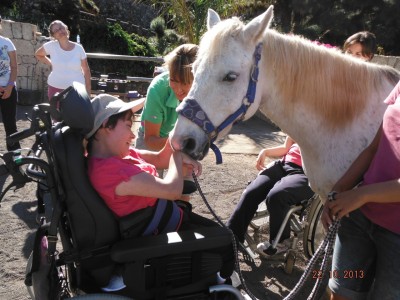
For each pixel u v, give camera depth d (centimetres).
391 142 148
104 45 1145
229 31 179
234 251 179
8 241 302
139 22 1552
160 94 244
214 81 180
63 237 173
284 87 191
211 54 179
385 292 158
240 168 486
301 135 202
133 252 156
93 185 166
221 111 183
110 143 171
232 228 264
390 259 155
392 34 1380
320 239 262
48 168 158
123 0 1518
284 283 276
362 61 200
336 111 192
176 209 189
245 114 188
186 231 171
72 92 154
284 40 190
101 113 168
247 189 271
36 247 176
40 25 1112
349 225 173
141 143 274
